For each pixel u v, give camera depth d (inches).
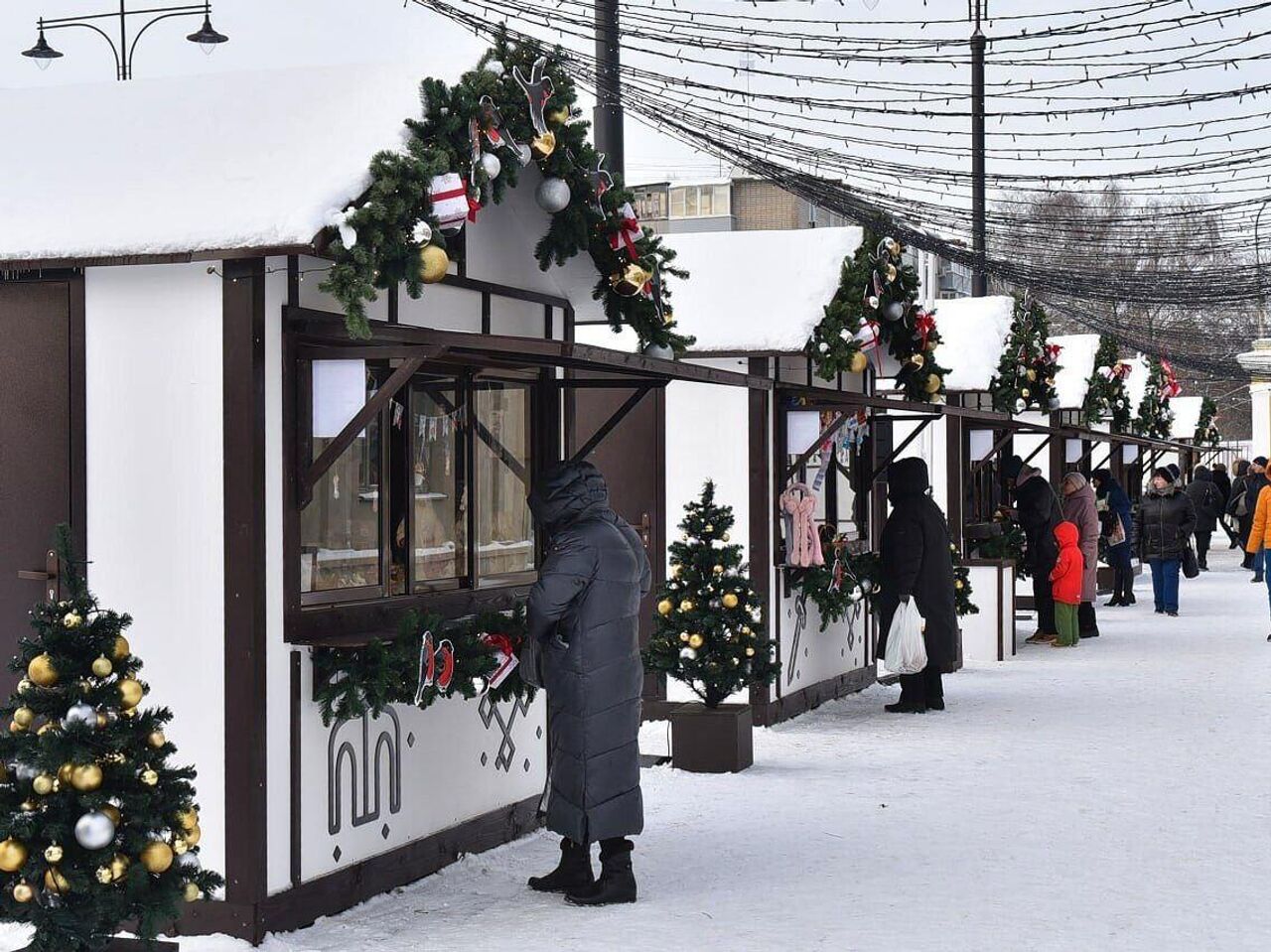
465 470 303.9
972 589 610.9
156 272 245.3
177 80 285.0
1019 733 443.8
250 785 237.6
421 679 253.9
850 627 549.6
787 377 489.1
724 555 398.3
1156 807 341.1
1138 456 1144.8
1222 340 1221.1
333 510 262.5
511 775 317.4
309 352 251.0
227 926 237.5
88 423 249.6
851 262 473.4
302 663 249.0
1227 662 598.5
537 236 324.8
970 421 708.0
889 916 254.7
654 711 475.2
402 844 276.8
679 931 246.2
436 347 244.4
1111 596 919.7
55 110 283.0
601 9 238.5
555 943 239.5
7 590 257.4
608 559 262.8
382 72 271.3
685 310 464.4
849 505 551.2
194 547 242.2
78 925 187.0
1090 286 442.0
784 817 333.7
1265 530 757.3
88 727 187.9
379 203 237.5
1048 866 289.4
